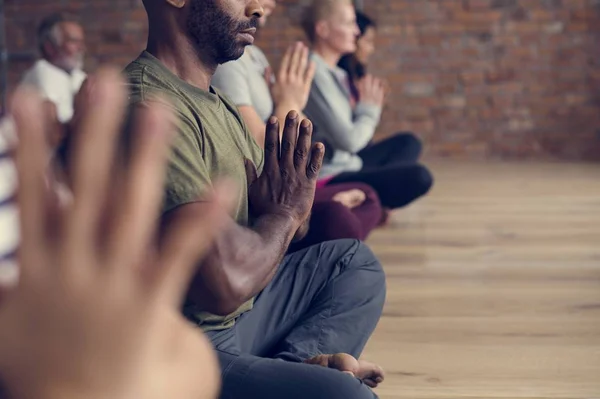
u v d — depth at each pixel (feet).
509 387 5.44
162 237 0.94
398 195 10.86
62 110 13.12
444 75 19.89
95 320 0.87
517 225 11.69
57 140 1.01
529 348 6.27
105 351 0.88
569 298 7.77
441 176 17.11
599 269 8.99
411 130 20.12
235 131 3.84
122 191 0.85
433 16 19.75
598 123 19.62
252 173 3.78
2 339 0.87
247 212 3.70
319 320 4.52
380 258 9.55
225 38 3.65
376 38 19.86
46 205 0.85
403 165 10.81
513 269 8.98
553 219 12.16
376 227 11.53
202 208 0.94
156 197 0.86
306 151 3.45
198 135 3.45
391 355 6.11
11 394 0.89
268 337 4.50
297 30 19.45
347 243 4.81
